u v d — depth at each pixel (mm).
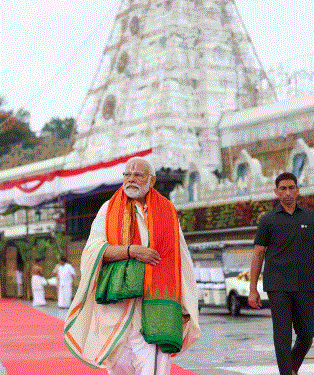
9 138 97750
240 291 19500
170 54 48094
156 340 4598
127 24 52562
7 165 87500
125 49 52375
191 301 4871
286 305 6277
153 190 5070
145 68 50812
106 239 4949
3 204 32844
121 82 51875
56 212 40125
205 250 21891
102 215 5023
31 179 30938
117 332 4680
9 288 40188
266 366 9117
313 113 36438
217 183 31625
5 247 40688
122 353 4758
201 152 45875
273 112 38969
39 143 100000
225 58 49750
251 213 27203
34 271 30234
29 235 39844
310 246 6375
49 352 11125
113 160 26422
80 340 4871
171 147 45219
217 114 47438
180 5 49250
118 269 4707
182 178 34938
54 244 34375
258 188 27641
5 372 8727
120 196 5043
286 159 37969
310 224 6395
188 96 48000
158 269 4742
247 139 40719
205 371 8695
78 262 32281
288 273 6320
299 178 27844
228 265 20734
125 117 50812
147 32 50531
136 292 4656
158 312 4660
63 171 29109
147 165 5031
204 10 49750
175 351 4719
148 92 49844
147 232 4902
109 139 51344
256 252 6574
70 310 4820
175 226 4934
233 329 15414
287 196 6391
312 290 6320
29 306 29500
